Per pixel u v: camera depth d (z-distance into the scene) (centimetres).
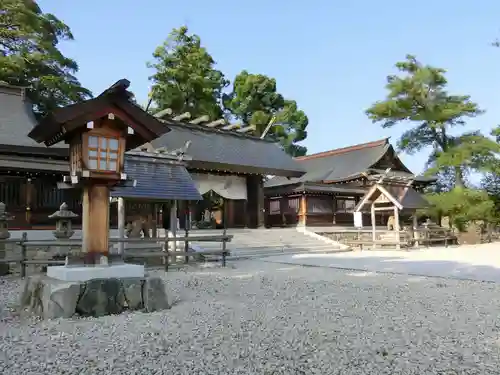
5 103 1922
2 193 1598
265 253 1844
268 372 393
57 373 393
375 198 2366
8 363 420
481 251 2036
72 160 708
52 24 2677
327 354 446
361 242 2225
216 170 2362
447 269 1261
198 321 591
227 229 2403
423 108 3106
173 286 923
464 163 2883
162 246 1445
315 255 1836
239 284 961
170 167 1370
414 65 3144
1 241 1070
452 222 2884
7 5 2339
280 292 848
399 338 509
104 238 695
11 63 2252
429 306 703
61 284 623
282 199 2992
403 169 3481
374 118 3203
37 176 1656
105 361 424
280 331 537
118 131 696
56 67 2664
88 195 690
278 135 4522
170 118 2617
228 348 466
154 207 1466
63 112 639
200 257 1541
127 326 562
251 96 4431
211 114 3700
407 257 1708
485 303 731
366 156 3331
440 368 405
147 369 402
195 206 2786
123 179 692
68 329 548
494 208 2966
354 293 836
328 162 3559
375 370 400
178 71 3522
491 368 405
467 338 509
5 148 1573
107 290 645
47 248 1532
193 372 394
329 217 2930
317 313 647
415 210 2478
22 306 689
